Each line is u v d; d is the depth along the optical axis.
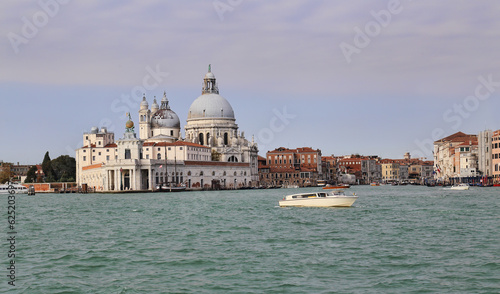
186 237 80.31
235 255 65.81
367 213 112.12
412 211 116.31
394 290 50.78
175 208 135.00
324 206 129.12
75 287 53.31
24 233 87.88
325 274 56.22
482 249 67.69
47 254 68.62
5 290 52.59
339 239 76.38
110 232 87.62
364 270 57.72
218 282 53.91
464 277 54.66
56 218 112.81
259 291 50.84
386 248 69.19
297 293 50.03
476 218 100.88
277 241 75.19
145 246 73.25
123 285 53.62
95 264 62.66
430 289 51.03
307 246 71.06
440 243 72.38
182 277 56.09
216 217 108.19
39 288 53.09
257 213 115.38
